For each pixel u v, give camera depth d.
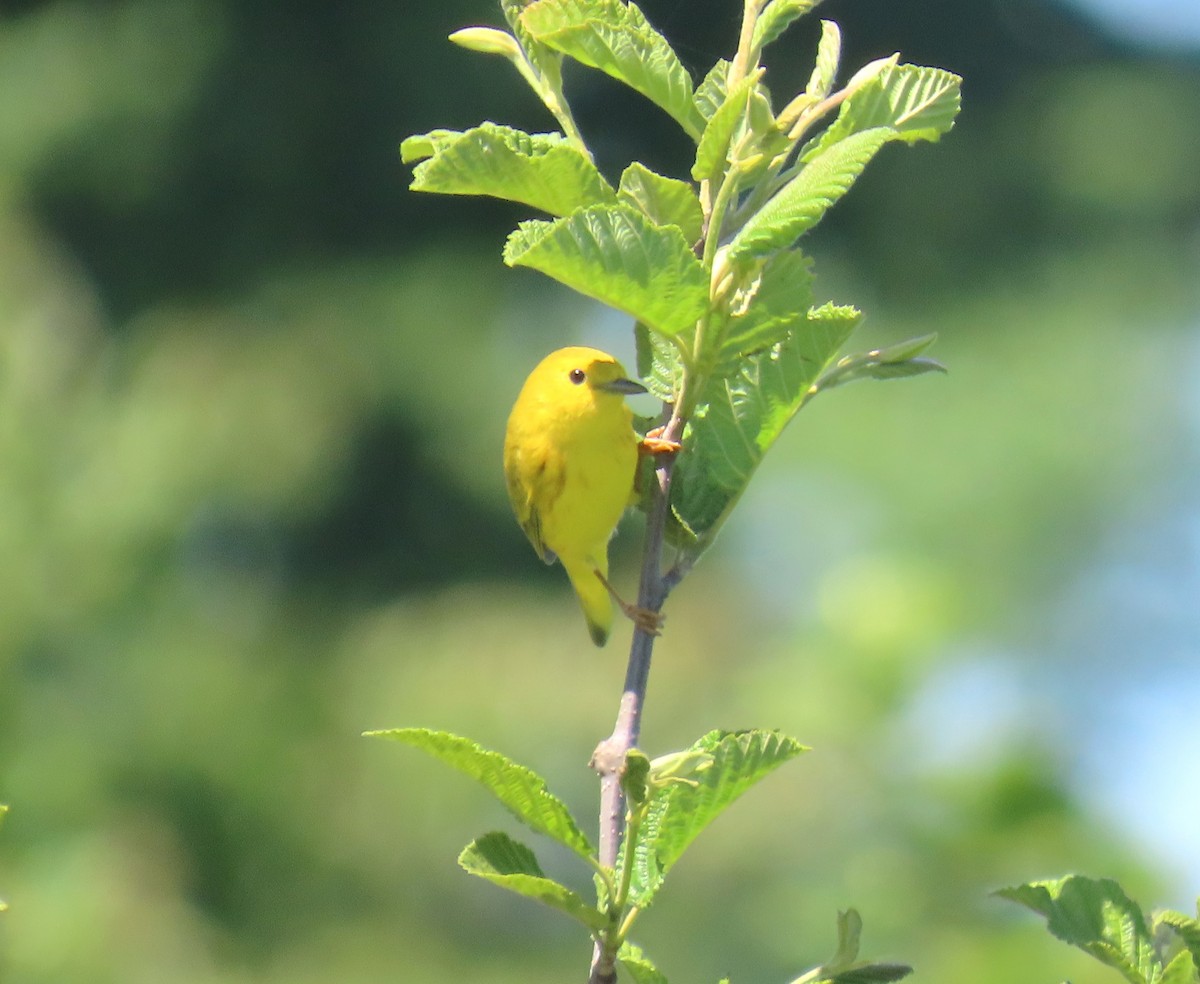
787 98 21.94
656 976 3.24
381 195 22.09
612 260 3.11
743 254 3.18
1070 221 20.75
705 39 17.88
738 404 3.72
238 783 15.54
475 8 22.08
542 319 21.66
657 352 3.83
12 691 12.48
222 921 15.55
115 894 12.23
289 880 16.17
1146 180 20.80
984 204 20.64
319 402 20.00
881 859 6.58
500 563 20.77
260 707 16.70
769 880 12.67
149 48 21.36
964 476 17.48
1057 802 6.48
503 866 3.04
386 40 21.64
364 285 21.44
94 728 13.66
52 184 21.53
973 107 21.50
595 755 3.21
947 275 20.30
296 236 22.06
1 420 13.42
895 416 18.09
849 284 20.28
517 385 20.89
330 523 20.66
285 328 21.00
